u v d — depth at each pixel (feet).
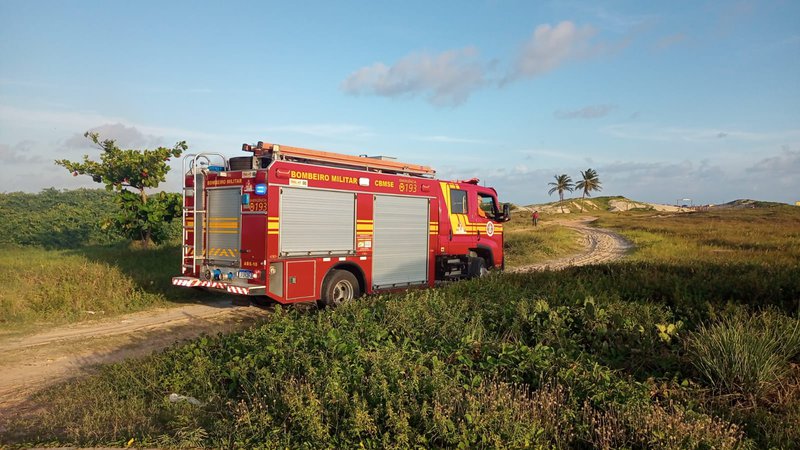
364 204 35.01
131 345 27.20
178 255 51.49
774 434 14.52
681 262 43.42
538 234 110.11
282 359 18.10
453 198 43.19
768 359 17.58
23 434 15.93
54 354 25.48
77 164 51.90
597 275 34.96
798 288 25.73
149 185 54.13
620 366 19.10
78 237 70.85
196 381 18.86
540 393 16.05
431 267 40.78
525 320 22.66
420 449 13.66
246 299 31.58
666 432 13.51
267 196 29.14
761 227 137.90
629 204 426.92
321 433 13.96
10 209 89.10
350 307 25.95
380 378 15.88
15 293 34.40
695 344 19.06
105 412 16.56
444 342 20.47
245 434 14.82
